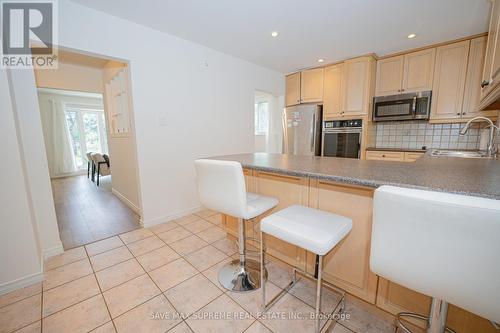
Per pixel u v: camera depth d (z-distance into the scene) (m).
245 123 3.75
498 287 0.58
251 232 2.07
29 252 1.65
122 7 2.08
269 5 2.07
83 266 1.90
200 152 3.16
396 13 2.20
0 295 1.55
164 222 2.84
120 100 3.18
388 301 1.25
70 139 6.74
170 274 1.79
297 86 4.24
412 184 0.87
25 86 1.84
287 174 1.28
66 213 3.24
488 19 2.32
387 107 3.37
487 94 1.62
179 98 2.86
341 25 2.45
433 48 2.98
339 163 1.54
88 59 3.34
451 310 1.06
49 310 1.42
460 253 0.61
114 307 1.45
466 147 3.03
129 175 3.31
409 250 0.70
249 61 3.68
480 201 0.57
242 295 1.55
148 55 2.52
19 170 1.58
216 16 2.26
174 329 1.28
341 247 1.39
